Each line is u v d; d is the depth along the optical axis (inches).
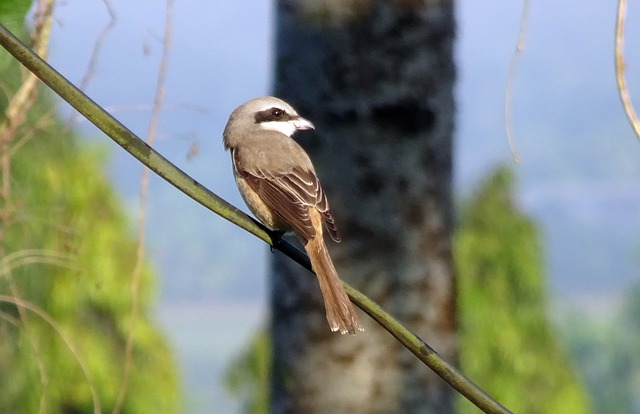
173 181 225.0
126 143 214.4
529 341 821.9
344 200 365.1
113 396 693.3
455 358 377.4
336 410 368.5
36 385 597.3
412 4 362.0
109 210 679.7
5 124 348.8
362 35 361.4
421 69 364.5
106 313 682.8
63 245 400.2
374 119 362.9
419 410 370.0
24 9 235.3
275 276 379.2
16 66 347.9
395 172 364.8
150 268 706.2
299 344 371.9
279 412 377.4
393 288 367.9
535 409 818.8
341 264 366.6
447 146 375.2
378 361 368.5
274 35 377.4
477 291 822.5
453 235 380.5
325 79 363.6
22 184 538.9
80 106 206.7
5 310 560.7
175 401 727.7
